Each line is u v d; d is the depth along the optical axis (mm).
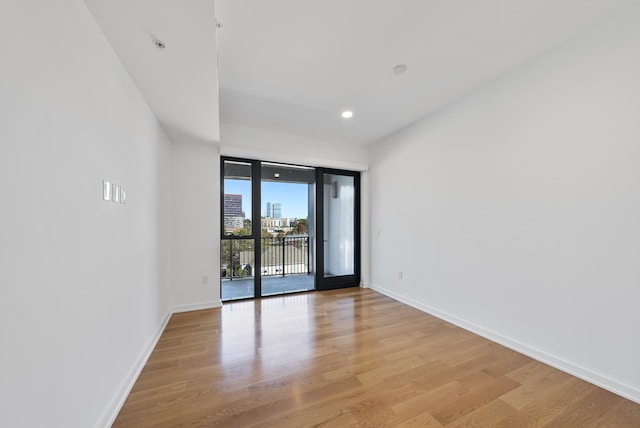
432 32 1746
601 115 1676
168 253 2869
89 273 1180
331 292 3932
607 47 1650
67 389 1011
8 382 742
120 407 1456
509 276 2201
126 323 1607
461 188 2654
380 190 3967
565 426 1348
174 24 1248
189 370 1828
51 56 932
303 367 1875
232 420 1368
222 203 3365
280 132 3592
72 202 1055
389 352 2102
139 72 1652
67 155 1024
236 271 3881
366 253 4254
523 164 2109
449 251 2783
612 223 1627
